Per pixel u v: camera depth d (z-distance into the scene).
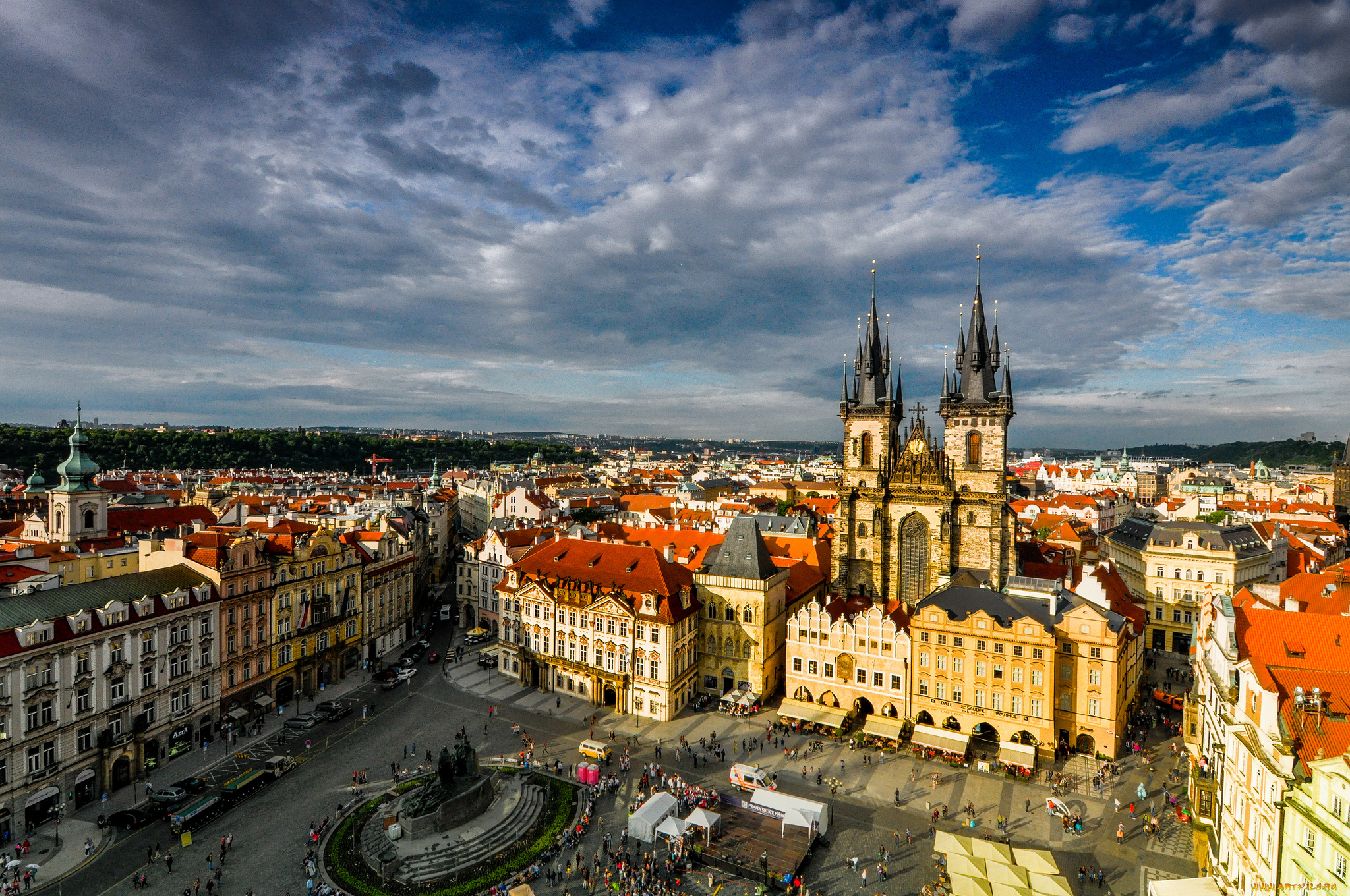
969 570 141.00
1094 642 102.38
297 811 88.88
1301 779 54.00
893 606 126.62
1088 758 102.88
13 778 81.31
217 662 109.44
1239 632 73.75
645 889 74.12
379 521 170.25
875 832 85.19
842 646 117.88
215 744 107.62
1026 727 104.44
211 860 76.00
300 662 126.38
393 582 157.75
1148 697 126.44
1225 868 66.00
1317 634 69.81
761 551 127.19
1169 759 102.44
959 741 103.56
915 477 145.62
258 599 117.62
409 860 76.62
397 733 112.94
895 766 102.38
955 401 142.88
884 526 148.00
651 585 124.62
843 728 112.19
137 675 96.56
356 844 81.44
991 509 139.00
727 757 104.88
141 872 75.62
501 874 76.31
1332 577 98.31
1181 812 87.94
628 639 121.50
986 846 74.19
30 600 89.31
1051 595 106.56
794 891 74.19
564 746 108.56
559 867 78.31
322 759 103.44
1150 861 78.50
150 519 173.38
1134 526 182.50
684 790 93.19
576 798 92.50
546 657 132.12
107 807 88.81
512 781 93.12
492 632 165.88
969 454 143.00
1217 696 72.50
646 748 107.88
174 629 102.50
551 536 173.38
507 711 122.50
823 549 170.62
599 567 134.62
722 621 128.12
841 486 154.12
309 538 131.25
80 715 89.00
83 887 73.12
